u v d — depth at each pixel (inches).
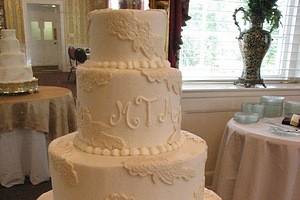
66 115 83.9
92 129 32.5
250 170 63.7
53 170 33.4
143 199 30.2
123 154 31.4
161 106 32.4
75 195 30.9
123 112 31.1
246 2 97.6
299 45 108.0
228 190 69.2
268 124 72.9
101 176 29.2
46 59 82.7
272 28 90.7
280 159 60.2
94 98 31.6
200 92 89.0
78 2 77.4
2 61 81.3
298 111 79.1
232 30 98.8
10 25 78.5
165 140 33.7
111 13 30.9
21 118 81.1
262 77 106.7
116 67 31.3
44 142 86.7
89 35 34.6
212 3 95.4
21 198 82.8
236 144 68.4
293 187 61.1
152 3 77.9
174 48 83.6
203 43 97.6
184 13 83.2
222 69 101.0
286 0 104.3
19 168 89.0
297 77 109.2
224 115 93.1
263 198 63.1
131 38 31.5
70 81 83.8
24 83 82.1
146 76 30.6
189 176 32.2
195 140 37.9
